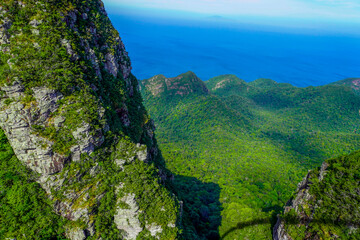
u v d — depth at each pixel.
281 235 45.19
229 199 80.56
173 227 34.88
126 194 35.00
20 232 30.44
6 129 31.33
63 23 35.69
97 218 33.66
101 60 44.66
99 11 51.94
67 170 32.84
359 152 47.81
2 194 31.94
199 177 102.31
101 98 40.19
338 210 38.97
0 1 32.03
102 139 36.47
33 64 31.31
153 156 60.34
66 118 32.75
